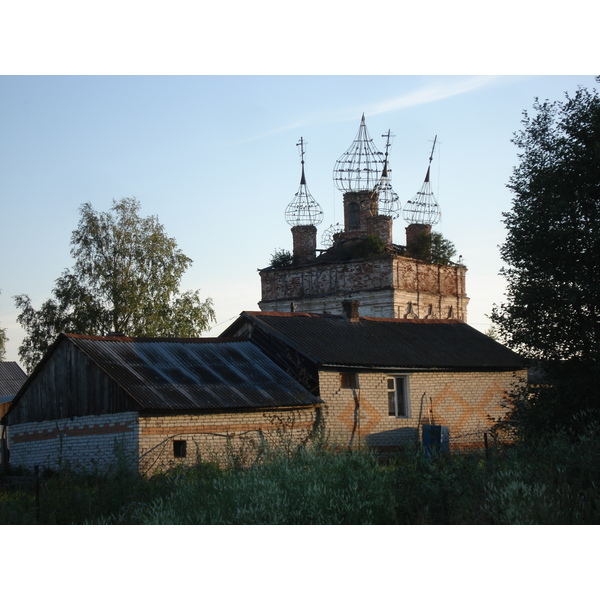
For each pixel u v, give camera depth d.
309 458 14.16
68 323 46.31
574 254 23.17
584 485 12.45
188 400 23.22
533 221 23.30
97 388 23.91
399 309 55.06
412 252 59.69
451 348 32.03
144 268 47.56
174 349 26.64
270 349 28.31
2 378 47.97
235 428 24.06
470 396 30.88
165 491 15.41
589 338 23.08
